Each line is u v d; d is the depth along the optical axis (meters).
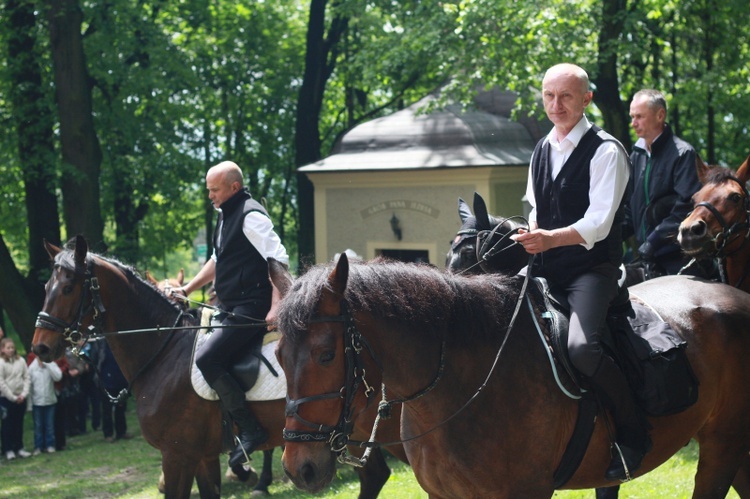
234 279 6.21
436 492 4.15
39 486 10.20
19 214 20.44
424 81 23.25
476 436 3.94
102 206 20.58
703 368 4.59
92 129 16.39
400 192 17.45
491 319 4.07
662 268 6.42
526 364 4.05
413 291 3.89
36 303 17.42
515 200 17.44
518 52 14.88
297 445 3.52
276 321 3.67
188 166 20.44
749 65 17.73
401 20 19.28
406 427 4.22
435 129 17.75
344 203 18.06
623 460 4.15
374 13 22.22
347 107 25.72
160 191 20.31
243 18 23.75
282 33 24.56
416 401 3.96
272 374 6.17
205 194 24.02
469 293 4.08
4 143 17.69
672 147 6.38
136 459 11.55
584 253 4.25
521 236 3.93
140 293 6.45
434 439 4.02
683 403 4.31
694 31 18.09
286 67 24.59
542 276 4.41
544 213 4.34
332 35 22.59
